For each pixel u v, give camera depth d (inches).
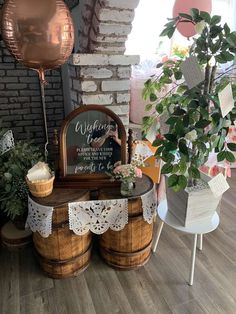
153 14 89.5
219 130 47.3
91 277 61.6
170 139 47.1
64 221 54.8
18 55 50.5
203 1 62.8
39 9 45.9
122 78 69.1
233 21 104.0
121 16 60.4
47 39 47.9
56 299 56.1
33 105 99.9
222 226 79.9
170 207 61.9
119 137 60.5
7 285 59.4
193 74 45.9
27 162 69.1
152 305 54.6
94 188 60.1
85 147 60.6
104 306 54.5
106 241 61.9
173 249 70.4
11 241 69.0
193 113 46.7
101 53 66.3
